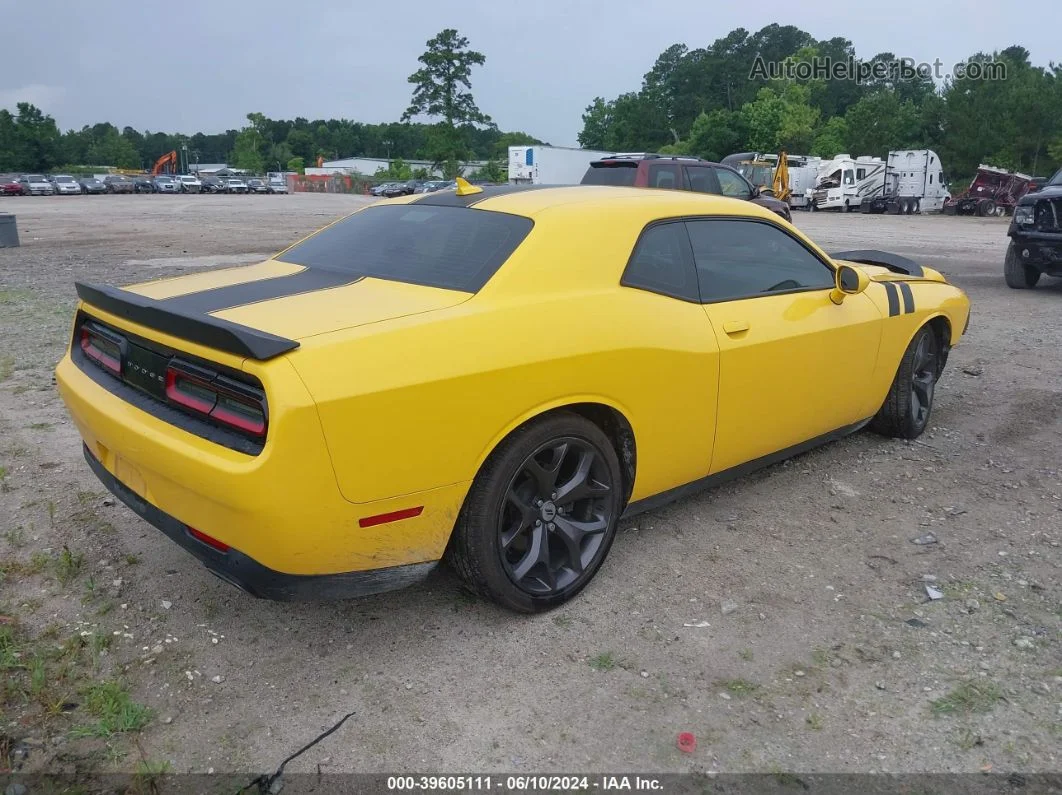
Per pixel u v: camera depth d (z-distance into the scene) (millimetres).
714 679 2822
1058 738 2547
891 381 4816
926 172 43562
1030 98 56219
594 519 3314
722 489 4395
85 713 2611
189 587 3348
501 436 2859
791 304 4000
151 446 2652
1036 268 11195
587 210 3346
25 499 4109
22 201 46281
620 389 3201
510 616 3182
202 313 2830
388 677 2818
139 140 174500
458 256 3172
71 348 3455
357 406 2486
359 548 2643
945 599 3324
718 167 14273
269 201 50188
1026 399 6051
